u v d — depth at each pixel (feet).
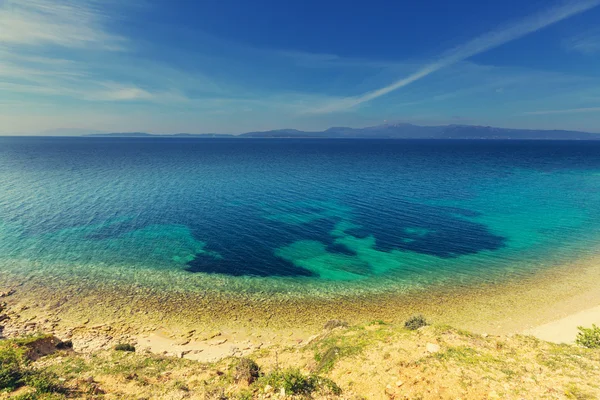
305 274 120.88
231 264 128.36
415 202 229.25
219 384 50.90
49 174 339.16
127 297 102.68
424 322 76.95
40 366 55.16
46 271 118.62
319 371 52.24
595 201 226.58
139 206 211.82
